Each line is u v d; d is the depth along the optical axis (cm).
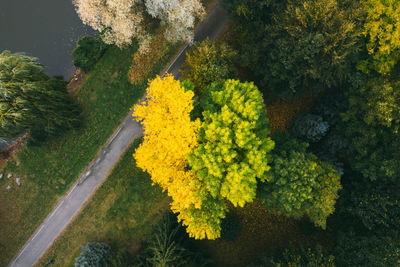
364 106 1530
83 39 2159
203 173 1227
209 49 1661
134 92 2236
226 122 1199
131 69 2219
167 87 1291
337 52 1375
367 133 1537
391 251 1443
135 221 2230
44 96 1820
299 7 1402
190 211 1292
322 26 1380
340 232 1731
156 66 2200
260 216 2150
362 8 1351
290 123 2111
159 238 1791
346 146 1770
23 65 1714
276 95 1953
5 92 1603
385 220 1634
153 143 1312
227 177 1153
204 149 1209
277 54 1566
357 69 1552
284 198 1406
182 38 1934
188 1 1675
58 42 2223
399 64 1484
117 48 2214
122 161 2256
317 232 2073
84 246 2045
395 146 1474
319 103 1964
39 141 2173
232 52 1731
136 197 2236
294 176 1378
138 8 1833
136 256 2014
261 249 2120
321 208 1480
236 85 1421
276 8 1566
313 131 1808
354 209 1773
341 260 1617
